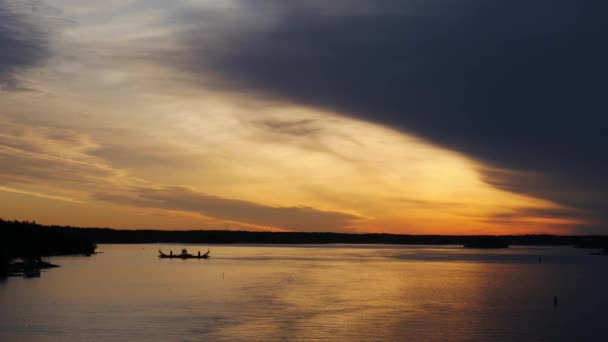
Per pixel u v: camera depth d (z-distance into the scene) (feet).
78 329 211.61
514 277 451.94
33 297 296.10
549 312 258.98
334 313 250.16
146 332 207.10
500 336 205.57
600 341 199.41
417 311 258.37
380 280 411.54
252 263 629.51
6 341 194.18
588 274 489.67
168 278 412.98
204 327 216.13
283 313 248.52
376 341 196.03
